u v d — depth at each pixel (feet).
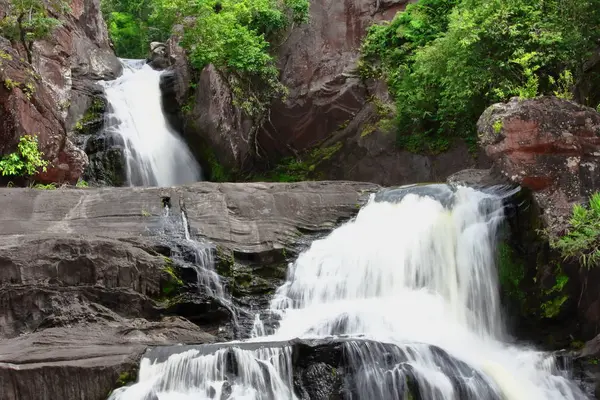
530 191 39.81
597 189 38.40
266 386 29.43
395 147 64.03
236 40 68.59
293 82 72.38
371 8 72.23
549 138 38.34
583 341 35.88
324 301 41.37
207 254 40.98
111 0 111.65
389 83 67.05
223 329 38.93
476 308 39.27
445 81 55.26
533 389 31.99
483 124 40.57
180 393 29.12
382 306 39.40
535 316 38.58
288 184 48.88
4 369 28.81
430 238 41.91
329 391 29.66
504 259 39.99
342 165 68.49
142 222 43.42
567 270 36.88
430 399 29.81
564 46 48.67
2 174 48.55
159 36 108.37
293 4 72.08
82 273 36.37
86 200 44.21
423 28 67.05
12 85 48.57
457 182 45.85
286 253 44.24
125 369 29.63
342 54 71.56
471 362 32.83
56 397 28.91
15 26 57.52
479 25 51.93
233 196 46.21
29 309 34.96
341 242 44.27
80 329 34.22
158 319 37.68
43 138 50.72
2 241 37.09
